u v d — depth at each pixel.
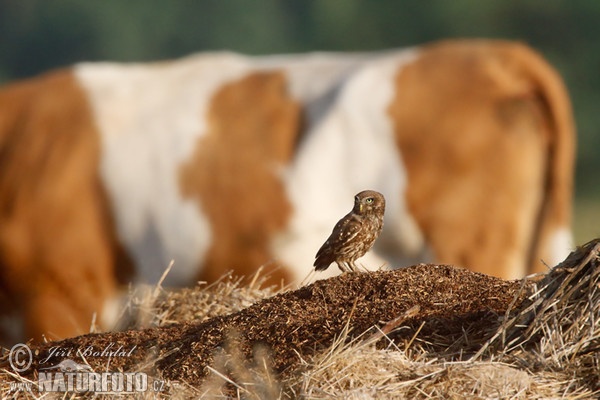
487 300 12.41
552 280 11.70
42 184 22.14
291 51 86.06
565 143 21.81
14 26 94.75
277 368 11.59
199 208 21.53
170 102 22.03
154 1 91.38
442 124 21.42
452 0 77.31
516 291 12.58
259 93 21.70
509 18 76.56
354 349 11.21
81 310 22.23
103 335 13.41
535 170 21.80
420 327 11.70
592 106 72.50
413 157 21.33
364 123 21.33
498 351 11.35
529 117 21.70
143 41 91.44
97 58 92.88
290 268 21.25
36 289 22.28
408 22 78.94
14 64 95.38
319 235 21.25
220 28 89.69
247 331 12.36
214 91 21.94
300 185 21.14
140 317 15.76
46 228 22.12
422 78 21.67
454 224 21.45
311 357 11.49
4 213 22.27
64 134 22.28
